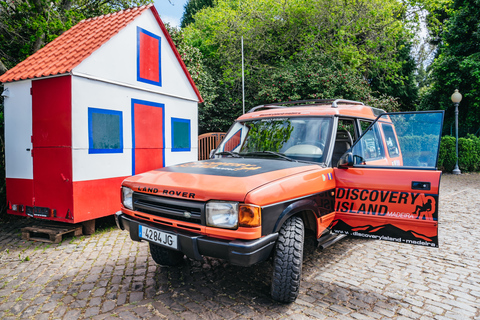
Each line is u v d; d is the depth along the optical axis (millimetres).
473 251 4750
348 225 3549
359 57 16109
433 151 3238
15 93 5551
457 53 17938
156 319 2902
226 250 2621
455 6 18422
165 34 6953
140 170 6383
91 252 4641
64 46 5957
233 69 16578
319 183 3287
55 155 5184
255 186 2707
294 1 16391
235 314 2971
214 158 4098
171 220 2943
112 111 5758
